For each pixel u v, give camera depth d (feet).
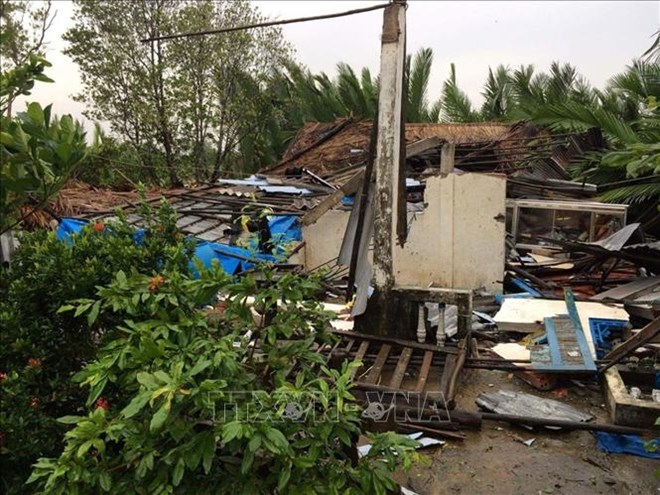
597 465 12.82
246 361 9.34
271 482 7.72
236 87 66.90
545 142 48.29
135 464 7.64
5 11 36.88
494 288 29.53
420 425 14.02
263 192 39.70
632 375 16.25
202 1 61.87
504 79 81.35
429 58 80.07
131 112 61.46
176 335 8.52
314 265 33.60
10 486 9.11
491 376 17.46
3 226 8.97
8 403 8.55
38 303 9.62
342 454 8.47
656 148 10.27
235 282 9.70
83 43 60.54
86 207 33.09
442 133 53.21
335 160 51.37
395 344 16.80
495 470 12.62
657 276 25.77
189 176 62.28
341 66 78.79
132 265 10.40
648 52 16.20
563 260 31.94
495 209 29.12
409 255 30.30
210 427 7.79
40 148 8.26
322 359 9.35
